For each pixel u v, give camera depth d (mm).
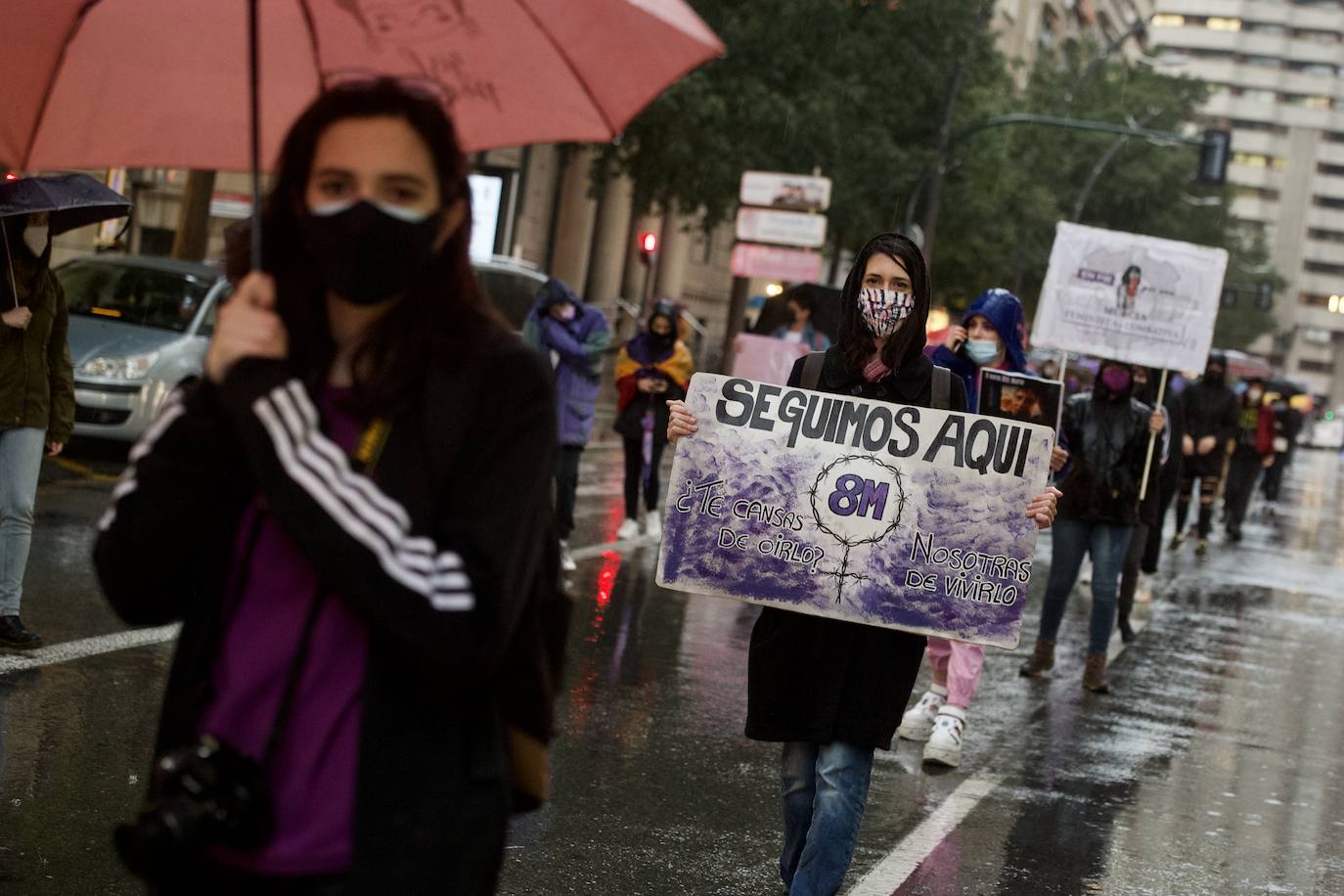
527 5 2664
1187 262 11062
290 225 2496
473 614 2375
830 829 4703
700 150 30453
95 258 15922
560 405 11891
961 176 41656
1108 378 9695
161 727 2477
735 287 37688
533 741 2658
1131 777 7746
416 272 2406
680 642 9750
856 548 5035
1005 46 80188
